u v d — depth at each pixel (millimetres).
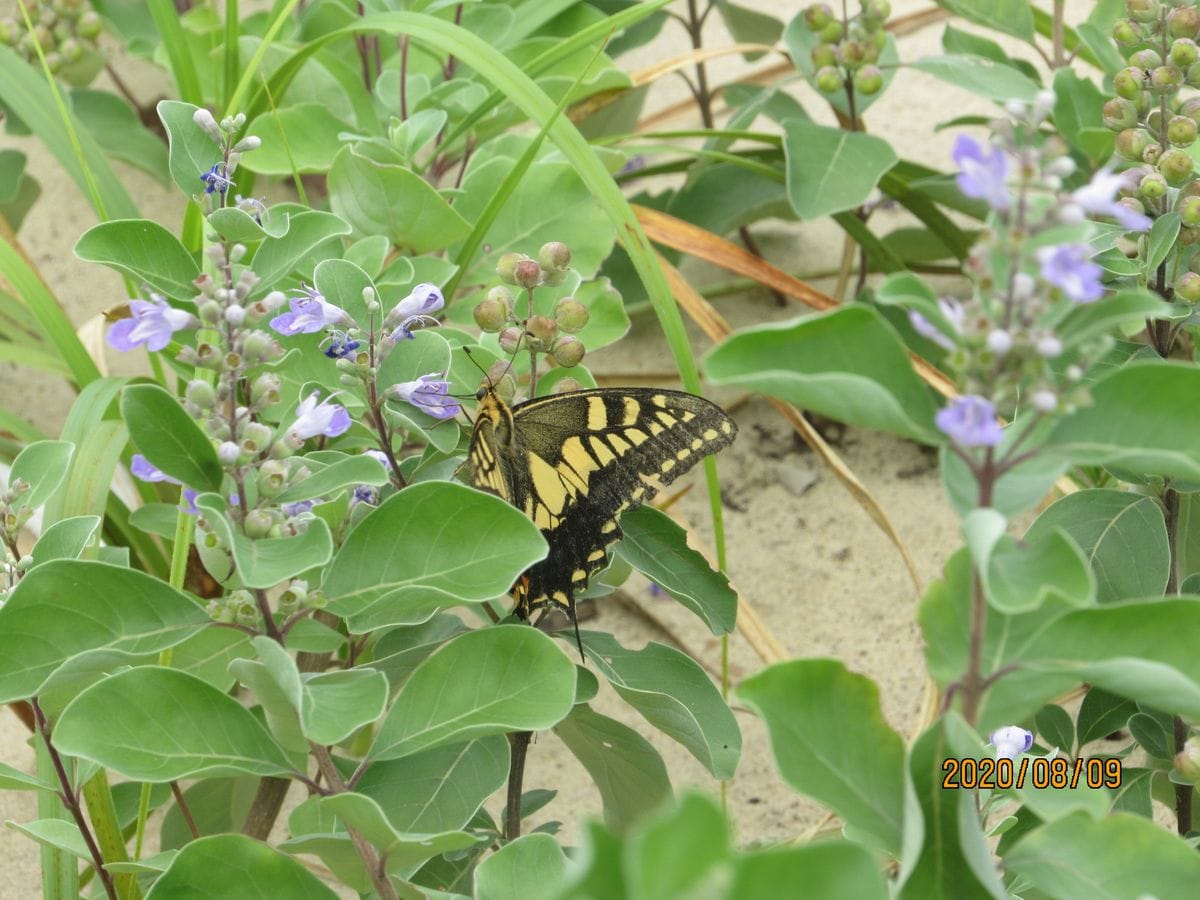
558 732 1385
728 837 1111
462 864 1387
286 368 1375
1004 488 1235
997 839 1444
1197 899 1236
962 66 1516
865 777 1245
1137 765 1475
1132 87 1397
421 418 1359
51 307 1497
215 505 1270
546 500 1364
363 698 1280
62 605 1283
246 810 1463
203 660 1377
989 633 1244
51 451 1352
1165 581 1373
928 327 1225
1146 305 1228
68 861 1384
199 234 1492
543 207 1508
